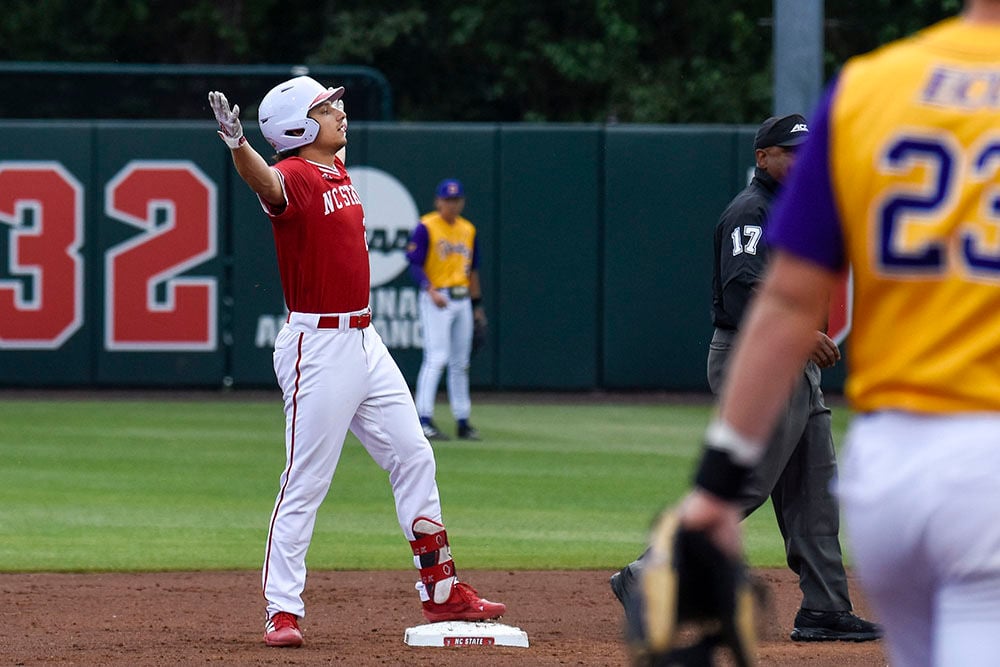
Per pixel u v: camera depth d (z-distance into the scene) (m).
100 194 63.44
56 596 25.59
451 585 21.97
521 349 63.84
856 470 8.34
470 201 63.38
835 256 8.41
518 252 63.47
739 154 62.97
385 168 63.28
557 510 36.06
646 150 63.09
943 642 7.98
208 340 64.06
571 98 95.31
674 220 63.22
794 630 21.98
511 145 63.25
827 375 63.84
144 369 64.06
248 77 70.19
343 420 21.22
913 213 8.06
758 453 8.45
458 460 44.72
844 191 8.26
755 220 20.97
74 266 63.66
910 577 8.24
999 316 7.94
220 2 97.38
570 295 63.56
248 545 31.41
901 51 8.38
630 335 63.59
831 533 21.80
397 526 34.22
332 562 29.56
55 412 57.38
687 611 8.26
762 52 91.69
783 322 8.41
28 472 42.03
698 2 91.50
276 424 54.09
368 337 21.53
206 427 52.97
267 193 20.38
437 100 98.50
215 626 22.84
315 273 20.92
